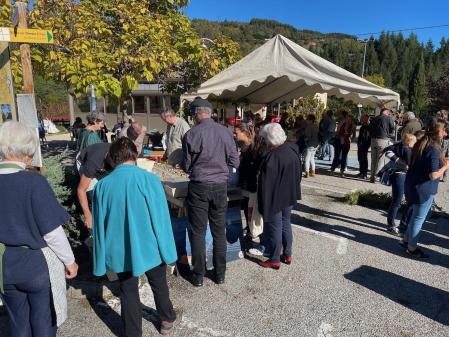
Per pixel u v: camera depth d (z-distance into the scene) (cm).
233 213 424
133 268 241
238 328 299
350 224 554
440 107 2531
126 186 244
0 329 291
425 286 372
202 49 802
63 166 443
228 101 1039
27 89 331
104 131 796
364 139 910
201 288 360
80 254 412
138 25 628
